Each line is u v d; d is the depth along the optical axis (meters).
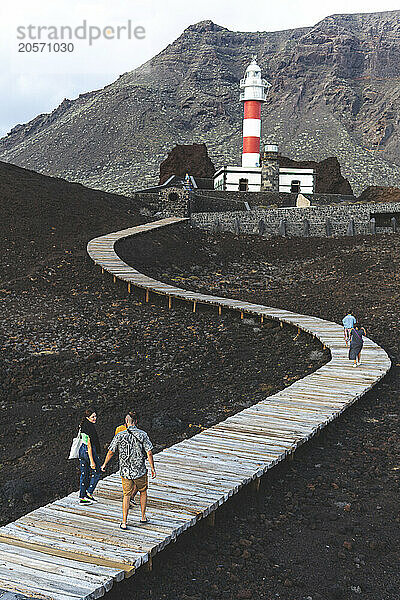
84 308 29.83
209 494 10.00
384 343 24.22
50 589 7.18
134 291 33.31
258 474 10.98
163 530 8.74
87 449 9.68
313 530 9.66
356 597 7.84
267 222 53.28
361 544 9.20
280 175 74.75
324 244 49.12
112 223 47.72
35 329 26.09
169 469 11.13
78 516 9.24
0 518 11.01
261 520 9.99
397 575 8.37
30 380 19.67
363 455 12.95
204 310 30.41
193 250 46.22
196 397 18.23
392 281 36.88
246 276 42.19
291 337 25.30
